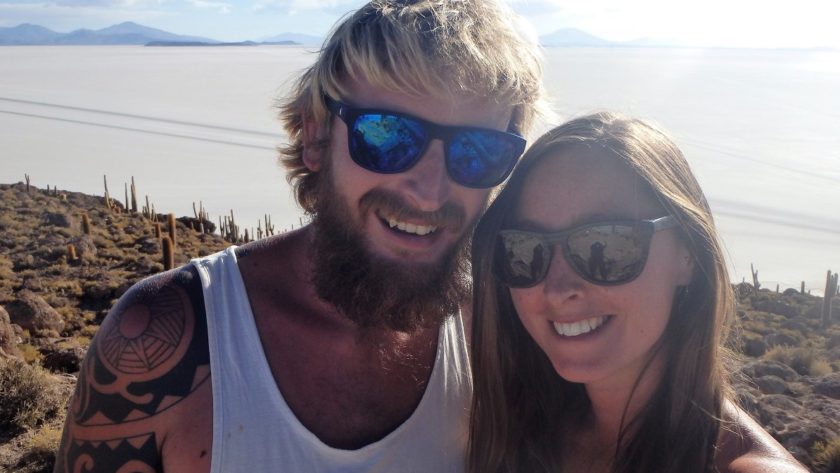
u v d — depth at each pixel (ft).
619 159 1.70
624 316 1.74
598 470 1.97
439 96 1.70
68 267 20.58
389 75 1.68
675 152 1.78
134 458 1.65
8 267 20.10
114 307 1.73
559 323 1.79
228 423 1.64
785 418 6.20
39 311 12.73
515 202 1.86
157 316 1.67
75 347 9.78
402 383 1.87
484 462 1.95
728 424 1.76
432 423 1.90
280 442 1.67
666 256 1.73
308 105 1.93
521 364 1.97
